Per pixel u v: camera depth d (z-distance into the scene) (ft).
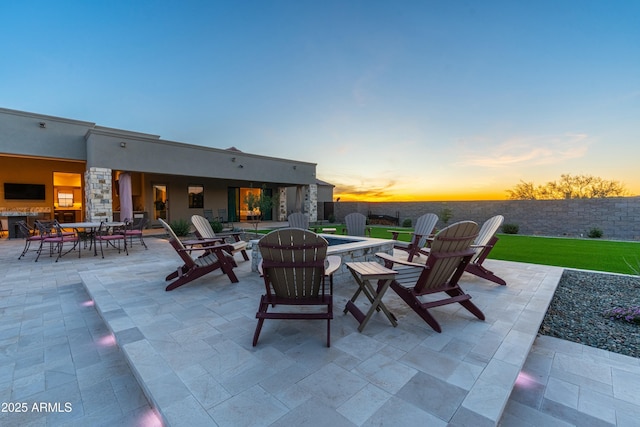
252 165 48.93
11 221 33.73
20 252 25.25
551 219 42.96
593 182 58.90
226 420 5.28
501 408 5.61
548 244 31.32
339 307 11.38
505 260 22.08
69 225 23.02
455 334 8.92
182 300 11.96
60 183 46.42
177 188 51.03
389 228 50.72
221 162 45.19
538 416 6.01
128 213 36.91
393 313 10.71
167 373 6.77
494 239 14.32
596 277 16.72
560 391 6.86
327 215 69.92
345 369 7.00
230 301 11.87
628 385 7.06
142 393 6.70
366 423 5.23
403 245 18.88
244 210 60.95
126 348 7.95
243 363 7.24
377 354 7.71
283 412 5.50
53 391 6.75
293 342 8.39
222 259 14.23
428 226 19.62
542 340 9.48
